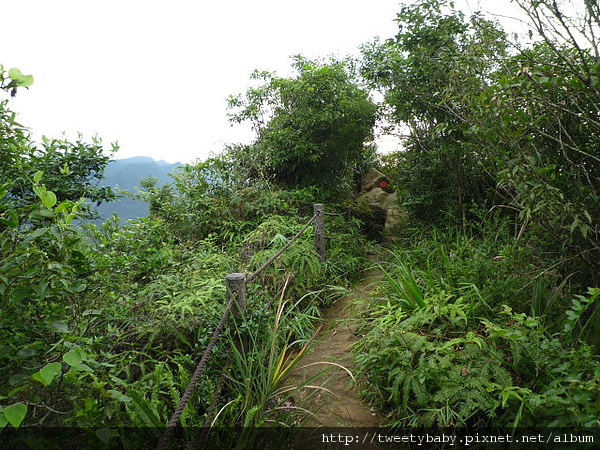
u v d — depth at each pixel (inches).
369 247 255.4
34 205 69.6
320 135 297.7
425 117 213.6
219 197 261.0
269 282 165.5
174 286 144.3
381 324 111.7
